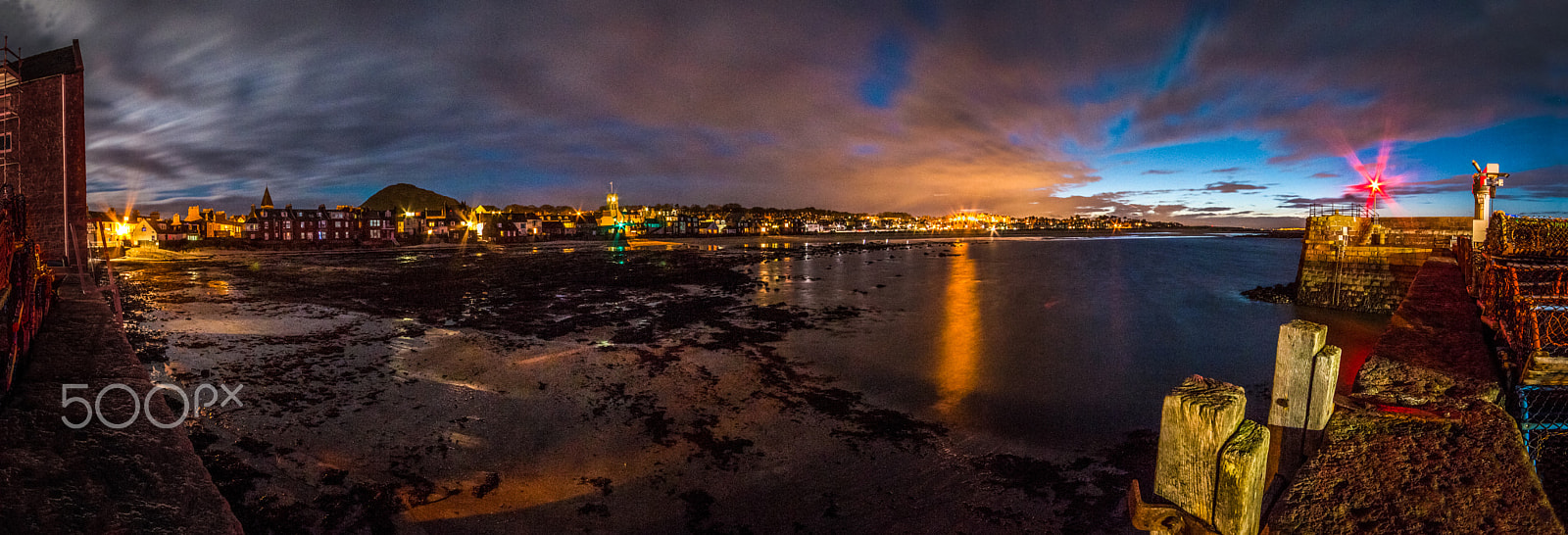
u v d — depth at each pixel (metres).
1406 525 2.88
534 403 12.59
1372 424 3.62
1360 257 27.64
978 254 78.94
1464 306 9.20
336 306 26.00
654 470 9.48
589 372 15.21
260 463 8.91
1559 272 6.11
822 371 15.90
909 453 10.38
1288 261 64.88
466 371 14.93
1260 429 2.72
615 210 161.88
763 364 16.64
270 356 15.62
